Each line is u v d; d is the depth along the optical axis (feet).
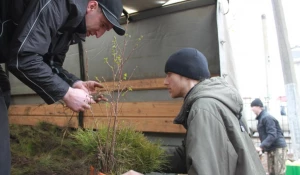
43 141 8.70
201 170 3.75
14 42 3.80
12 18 4.13
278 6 8.84
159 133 8.66
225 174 3.91
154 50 9.02
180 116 4.75
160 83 8.71
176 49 8.61
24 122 12.20
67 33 4.75
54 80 4.03
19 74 3.83
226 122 4.10
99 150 5.05
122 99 9.41
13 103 13.12
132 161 5.32
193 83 4.90
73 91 4.23
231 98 4.37
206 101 4.21
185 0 8.32
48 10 3.85
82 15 4.28
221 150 3.94
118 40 9.75
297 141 8.86
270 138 15.37
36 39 3.80
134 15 9.32
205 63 4.98
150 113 8.74
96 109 9.35
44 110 11.34
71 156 7.43
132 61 9.45
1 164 4.57
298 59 28.19
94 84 5.70
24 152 8.20
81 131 6.05
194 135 3.98
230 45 8.23
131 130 5.88
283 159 15.53
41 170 6.62
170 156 5.99
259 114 16.26
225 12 8.02
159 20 8.93
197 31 8.27
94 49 10.30
